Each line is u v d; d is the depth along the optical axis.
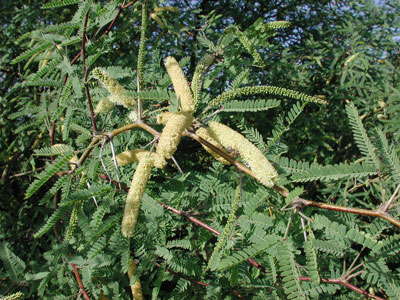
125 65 0.75
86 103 0.56
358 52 0.85
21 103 0.77
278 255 0.32
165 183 0.51
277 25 0.54
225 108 0.38
